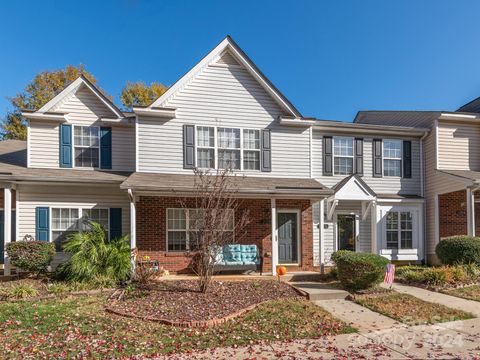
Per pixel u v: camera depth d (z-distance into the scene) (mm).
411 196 16203
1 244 14773
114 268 11047
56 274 11492
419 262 15945
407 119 17656
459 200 16141
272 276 12539
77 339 6477
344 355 5836
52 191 13320
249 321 7578
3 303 8812
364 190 14742
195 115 14039
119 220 13734
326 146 15555
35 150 13656
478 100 19031
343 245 15531
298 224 14430
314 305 8961
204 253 9891
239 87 14492
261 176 14383
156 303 8828
